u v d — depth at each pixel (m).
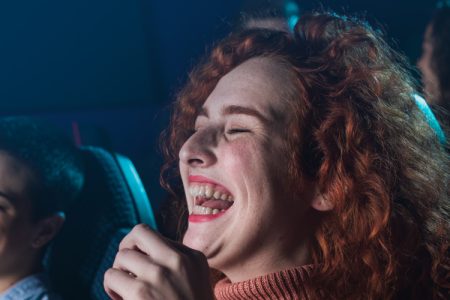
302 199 1.20
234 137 1.17
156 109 3.53
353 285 1.19
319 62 1.25
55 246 1.69
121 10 3.51
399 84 1.31
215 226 1.16
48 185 1.63
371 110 1.25
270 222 1.16
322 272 1.18
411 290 1.25
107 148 2.02
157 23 3.53
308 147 1.21
